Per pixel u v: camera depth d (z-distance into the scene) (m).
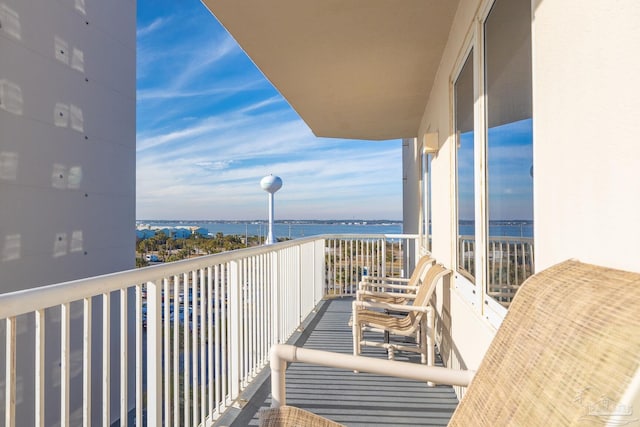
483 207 1.91
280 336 3.38
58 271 5.16
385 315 3.17
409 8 2.46
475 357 2.03
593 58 0.89
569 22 1.01
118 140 6.47
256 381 2.75
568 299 0.79
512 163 1.55
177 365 1.81
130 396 5.48
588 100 0.92
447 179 3.01
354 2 2.37
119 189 6.47
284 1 2.36
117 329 5.29
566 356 0.70
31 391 4.20
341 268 5.90
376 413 2.31
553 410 0.67
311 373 2.89
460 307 2.47
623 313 0.62
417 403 2.43
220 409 2.25
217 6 2.41
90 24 5.86
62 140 5.30
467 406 0.96
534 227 1.25
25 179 4.73
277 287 3.23
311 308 4.83
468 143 2.32
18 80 4.67
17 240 4.61
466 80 2.37
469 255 2.28
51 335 4.50
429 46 2.98
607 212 0.84
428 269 3.34
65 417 1.16
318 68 3.38
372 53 3.09
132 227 6.80
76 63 5.57
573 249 0.99
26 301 1.04
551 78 1.12
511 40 1.55
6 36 4.52
